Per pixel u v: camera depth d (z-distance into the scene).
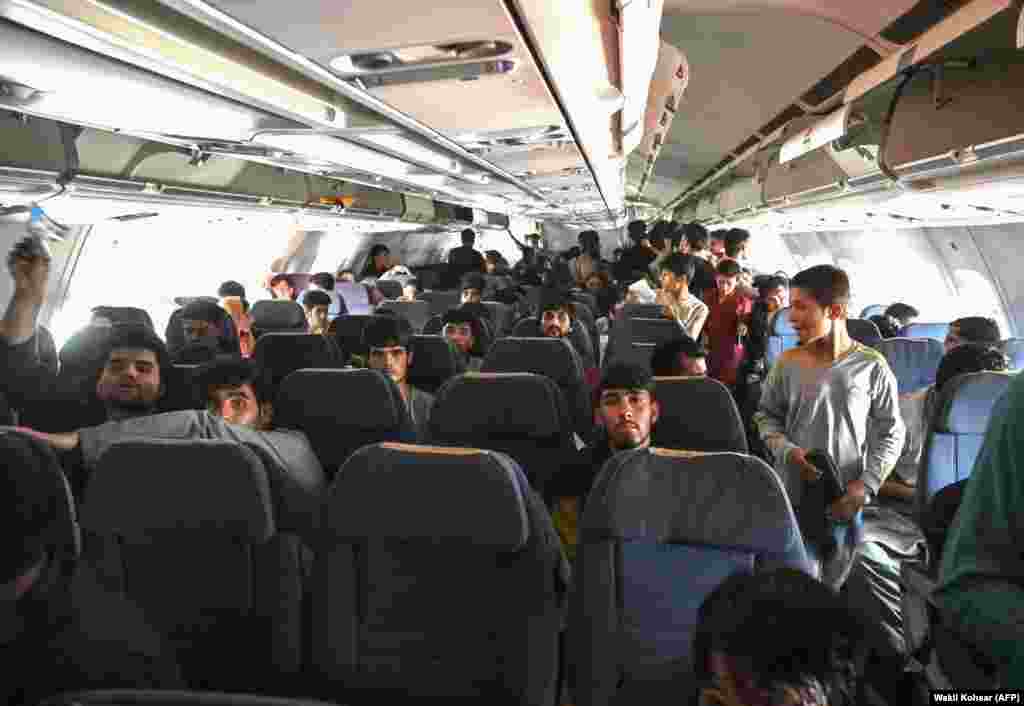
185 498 1.75
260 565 1.81
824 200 6.15
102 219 5.05
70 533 0.86
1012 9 2.70
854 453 2.55
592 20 1.98
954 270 7.23
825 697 0.88
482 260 11.69
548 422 2.95
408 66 2.17
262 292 9.23
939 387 3.02
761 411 2.89
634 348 4.76
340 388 3.08
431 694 1.72
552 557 1.73
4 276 4.86
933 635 1.48
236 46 2.08
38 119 3.42
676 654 1.76
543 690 1.68
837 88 4.76
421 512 1.67
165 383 2.49
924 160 3.74
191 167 4.87
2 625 0.80
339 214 7.59
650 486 1.74
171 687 0.99
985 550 0.99
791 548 1.67
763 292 5.62
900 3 3.26
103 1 1.55
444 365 4.43
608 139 4.18
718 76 5.57
